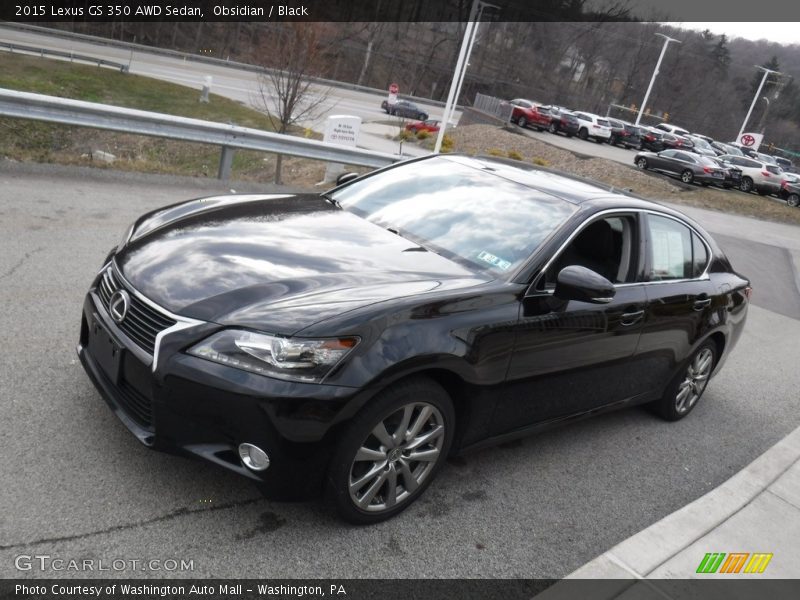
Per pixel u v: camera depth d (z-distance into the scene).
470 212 4.02
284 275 3.14
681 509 3.90
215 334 2.79
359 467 3.02
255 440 2.74
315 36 25.08
